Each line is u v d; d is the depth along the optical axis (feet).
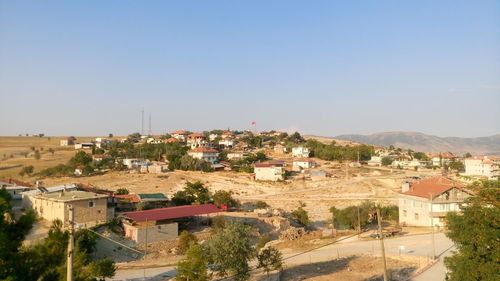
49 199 218.59
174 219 254.88
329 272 163.22
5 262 55.57
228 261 135.44
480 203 100.58
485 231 92.48
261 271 168.55
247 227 151.94
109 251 196.03
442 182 264.93
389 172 577.84
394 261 174.70
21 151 476.95
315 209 378.73
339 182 488.44
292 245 224.74
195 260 134.41
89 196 226.79
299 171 562.66
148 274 169.78
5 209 58.34
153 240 215.72
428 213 244.42
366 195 422.82
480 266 91.86
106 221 221.87
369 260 178.70
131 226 217.97
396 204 357.20
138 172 510.17
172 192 404.36
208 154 604.49
